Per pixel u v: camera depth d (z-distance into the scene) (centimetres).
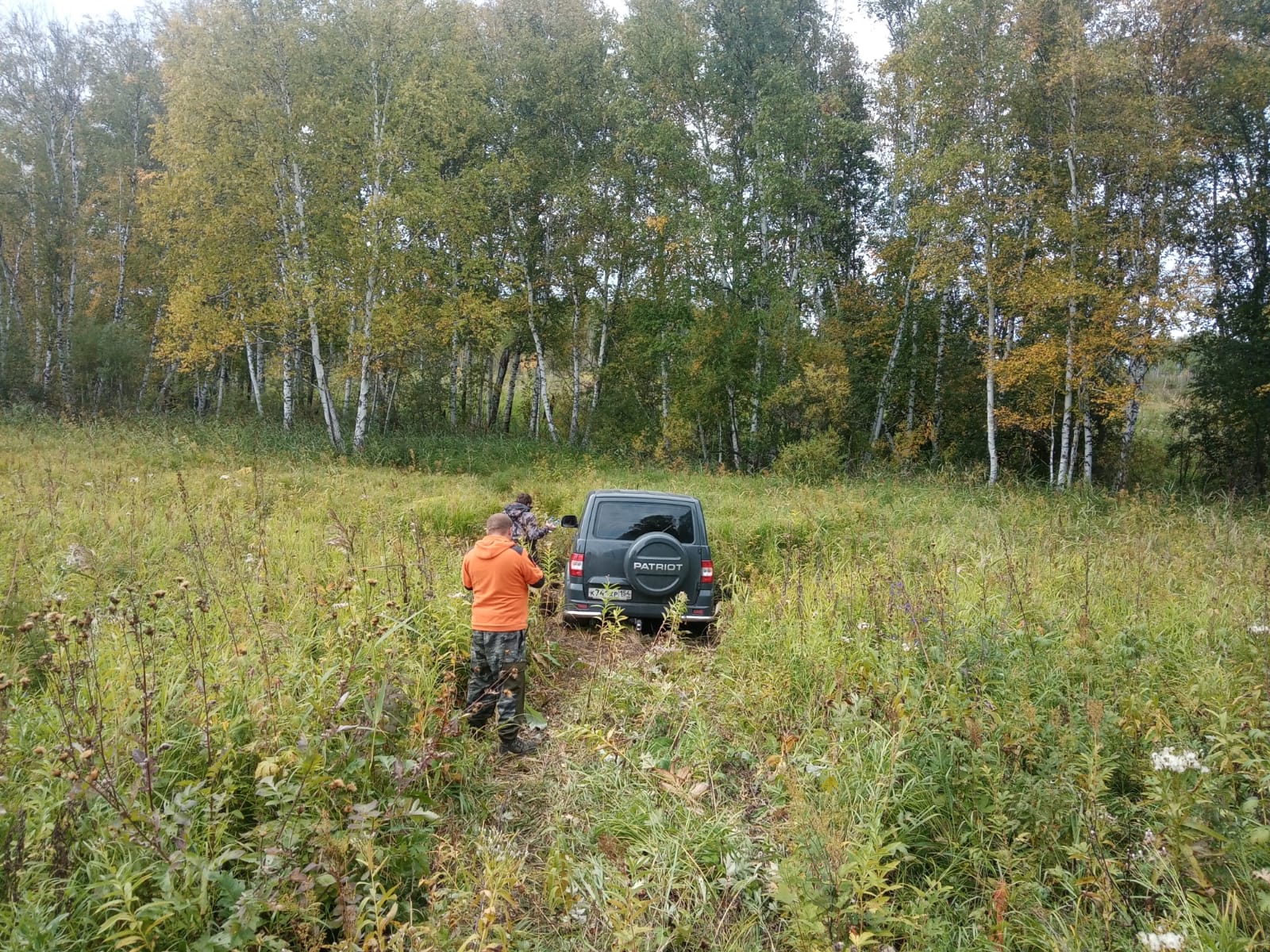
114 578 633
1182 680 470
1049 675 452
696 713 495
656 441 2467
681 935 327
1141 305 1816
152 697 373
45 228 2622
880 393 2522
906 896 340
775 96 2317
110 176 2722
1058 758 371
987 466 2475
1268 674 431
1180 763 318
